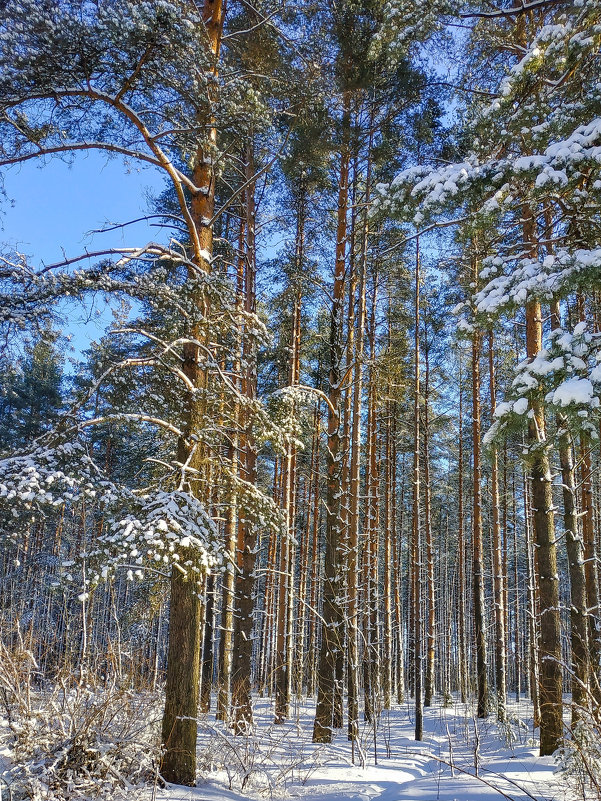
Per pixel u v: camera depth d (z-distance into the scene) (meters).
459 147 10.09
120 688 6.89
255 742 8.22
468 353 18.03
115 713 6.69
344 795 7.03
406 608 33.44
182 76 6.71
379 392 16.23
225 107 7.16
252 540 11.98
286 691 13.35
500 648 14.46
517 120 6.27
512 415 5.55
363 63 9.77
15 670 6.53
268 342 8.65
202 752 7.86
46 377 15.43
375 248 14.46
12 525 6.01
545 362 5.51
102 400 7.32
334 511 11.44
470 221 6.58
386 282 16.61
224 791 6.54
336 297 12.36
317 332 15.70
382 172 12.48
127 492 6.52
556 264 5.73
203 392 7.73
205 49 7.01
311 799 6.89
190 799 5.98
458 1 6.90
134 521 6.16
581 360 5.30
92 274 7.20
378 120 12.42
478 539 16.00
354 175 12.88
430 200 6.34
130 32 5.94
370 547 16.45
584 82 6.68
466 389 20.14
